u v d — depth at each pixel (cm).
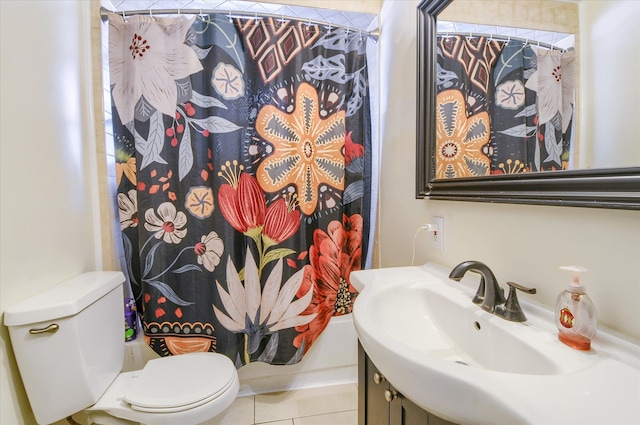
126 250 143
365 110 162
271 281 148
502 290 69
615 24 53
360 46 159
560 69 64
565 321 53
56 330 88
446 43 101
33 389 86
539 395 38
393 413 72
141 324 149
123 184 141
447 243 102
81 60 131
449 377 42
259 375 158
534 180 67
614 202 50
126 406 98
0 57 86
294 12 165
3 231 84
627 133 51
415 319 86
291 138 148
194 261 142
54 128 110
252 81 147
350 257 165
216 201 142
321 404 148
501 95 80
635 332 49
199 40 139
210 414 100
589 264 56
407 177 132
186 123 139
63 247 113
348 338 165
